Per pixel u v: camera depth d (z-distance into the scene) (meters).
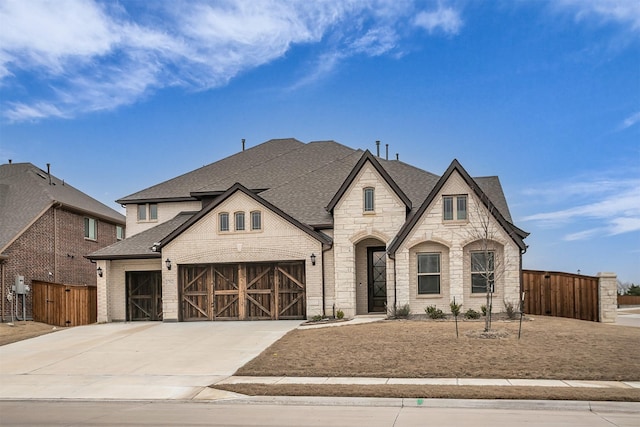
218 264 26.86
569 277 25.84
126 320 28.33
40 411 12.02
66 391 14.16
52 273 32.91
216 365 16.64
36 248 31.61
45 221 32.56
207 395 13.20
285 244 26.11
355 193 25.88
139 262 28.42
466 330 19.64
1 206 32.81
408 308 23.92
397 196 25.58
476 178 29.56
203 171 35.25
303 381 14.23
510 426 9.79
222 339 20.95
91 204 38.56
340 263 25.64
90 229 37.69
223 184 32.59
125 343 20.94
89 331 24.42
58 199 33.66
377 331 20.11
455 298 23.78
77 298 28.00
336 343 18.33
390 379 14.16
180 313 26.86
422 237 24.19
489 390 12.41
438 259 24.36
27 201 33.03
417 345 17.44
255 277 26.50
